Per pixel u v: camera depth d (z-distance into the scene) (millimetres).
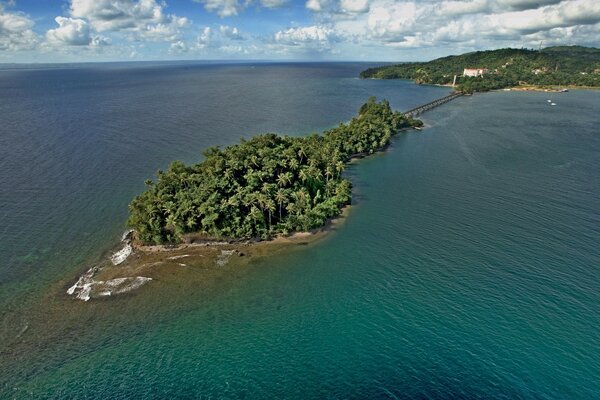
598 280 75750
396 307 70438
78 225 95125
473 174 133750
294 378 57344
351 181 128625
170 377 57219
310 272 80625
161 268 80938
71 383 55844
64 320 66562
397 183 126562
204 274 79625
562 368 57875
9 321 65938
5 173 125875
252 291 74938
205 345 62625
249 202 92625
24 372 57281
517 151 159750
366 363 59531
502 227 96312
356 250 88062
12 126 191000
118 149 154625
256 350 61844
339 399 54344
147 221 86312
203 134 182000
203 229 89375
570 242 88875
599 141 174125
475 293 73312
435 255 85312
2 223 94625
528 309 69000
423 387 55688
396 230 96125
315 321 67562
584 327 64938
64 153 147875
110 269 80000
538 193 116500
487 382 56125
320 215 97625
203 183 95000
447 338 63500
